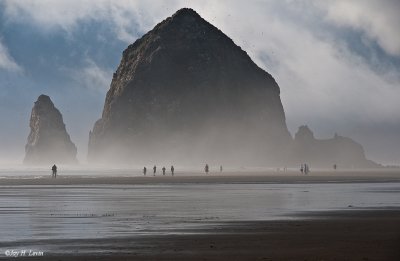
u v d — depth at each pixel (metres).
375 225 41.50
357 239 34.69
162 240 35.06
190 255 29.72
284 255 29.56
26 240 35.53
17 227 42.09
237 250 31.20
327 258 28.61
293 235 36.56
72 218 48.22
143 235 37.28
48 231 39.66
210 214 50.72
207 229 40.03
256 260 28.25
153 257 29.17
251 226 41.44
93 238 36.06
